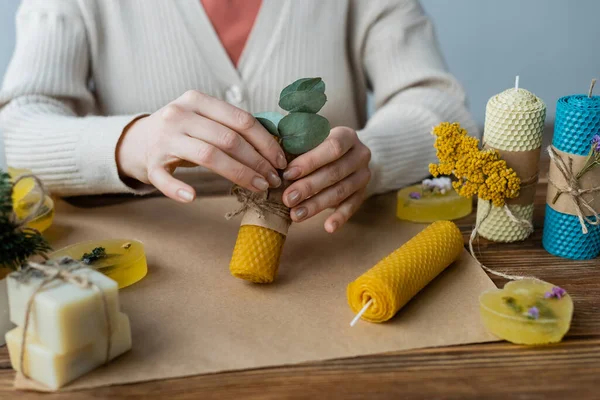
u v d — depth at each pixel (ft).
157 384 1.52
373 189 2.32
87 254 1.89
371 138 2.40
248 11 2.76
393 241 2.06
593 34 4.62
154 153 1.97
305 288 1.84
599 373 1.52
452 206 2.18
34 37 2.66
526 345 1.61
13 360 1.55
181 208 2.27
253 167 1.86
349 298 1.72
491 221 2.04
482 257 1.98
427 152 2.54
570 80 4.76
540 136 1.97
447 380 1.51
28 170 2.23
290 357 1.58
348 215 2.06
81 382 1.52
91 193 2.31
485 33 4.62
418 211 2.16
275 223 1.87
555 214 1.95
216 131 1.87
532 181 2.00
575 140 1.86
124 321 1.59
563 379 1.51
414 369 1.54
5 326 1.66
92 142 2.23
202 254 2.00
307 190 1.90
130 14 2.74
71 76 2.68
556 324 1.58
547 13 4.55
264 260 1.83
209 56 2.76
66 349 1.49
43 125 2.37
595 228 1.93
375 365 1.56
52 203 2.15
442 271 1.89
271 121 1.90
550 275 1.88
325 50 2.83
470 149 1.98
